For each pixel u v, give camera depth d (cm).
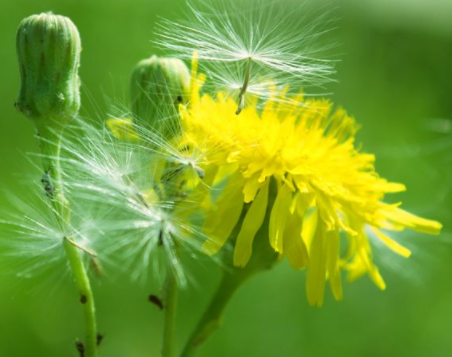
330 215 21
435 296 37
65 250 20
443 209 40
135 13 41
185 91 21
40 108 20
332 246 21
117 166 20
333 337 37
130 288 34
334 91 46
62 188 20
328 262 21
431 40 51
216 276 35
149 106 21
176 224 20
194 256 21
